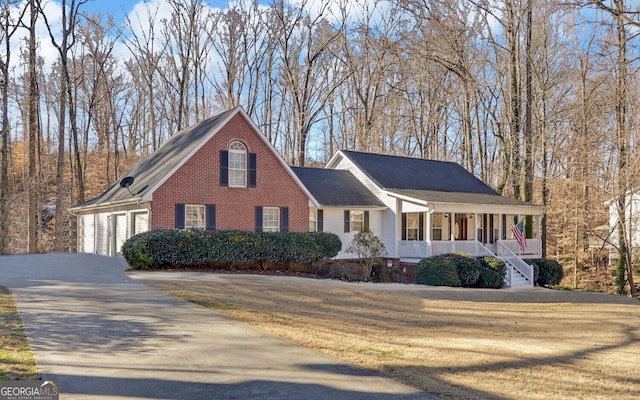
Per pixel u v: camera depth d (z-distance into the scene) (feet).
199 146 75.00
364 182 100.48
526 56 108.06
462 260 79.25
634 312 55.62
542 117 120.78
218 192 77.25
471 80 113.29
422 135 149.89
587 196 115.03
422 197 90.43
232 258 69.92
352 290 61.36
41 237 153.58
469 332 40.81
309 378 24.03
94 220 94.02
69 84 123.54
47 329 31.14
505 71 134.72
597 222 126.62
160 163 80.38
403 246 92.07
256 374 24.25
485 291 72.23
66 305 38.96
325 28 142.20
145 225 72.84
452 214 89.56
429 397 22.17
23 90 154.51
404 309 52.06
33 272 60.13
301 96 145.69
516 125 110.32
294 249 74.84
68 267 65.87
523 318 50.39
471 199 95.50
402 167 107.55
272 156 82.94
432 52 115.96
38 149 147.43
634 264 110.63
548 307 59.67
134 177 84.53
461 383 24.86
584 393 24.36
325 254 78.28
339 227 92.63
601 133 106.83
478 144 141.49
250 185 80.23
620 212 94.68
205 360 26.23
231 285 55.26
